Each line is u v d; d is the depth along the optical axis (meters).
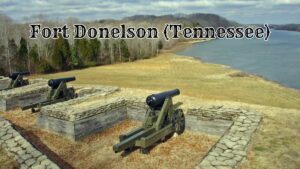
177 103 10.32
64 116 8.73
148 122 7.72
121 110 10.05
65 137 8.85
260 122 7.94
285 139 6.92
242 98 14.89
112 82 19.33
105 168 6.96
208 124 8.59
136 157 7.36
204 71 29.08
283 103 15.14
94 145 8.32
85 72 29.58
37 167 6.20
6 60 32.03
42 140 8.79
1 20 47.88
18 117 11.09
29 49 36.75
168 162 7.05
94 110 9.05
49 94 11.70
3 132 7.83
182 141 8.23
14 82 15.02
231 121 8.25
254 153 6.22
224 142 6.66
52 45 40.31
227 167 5.60
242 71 28.81
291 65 33.00
